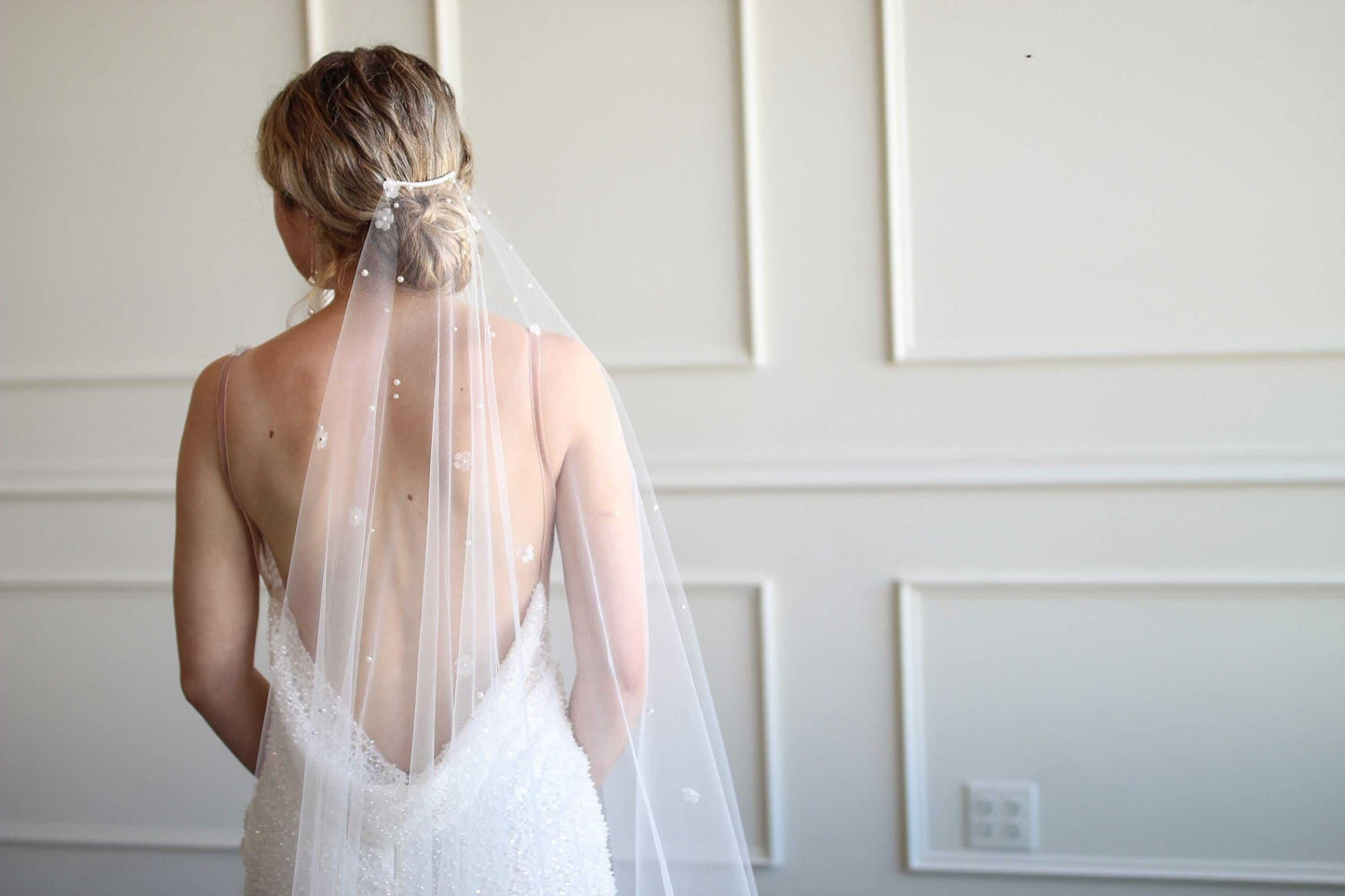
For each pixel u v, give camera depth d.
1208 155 2.29
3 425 2.58
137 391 2.55
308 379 1.09
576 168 2.44
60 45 2.52
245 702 1.20
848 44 2.37
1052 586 2.38
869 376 2.40
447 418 1.08
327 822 1.08
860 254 2.39
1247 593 2.33
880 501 2.42
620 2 2.41
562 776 1.15
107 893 2.61
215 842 2.58
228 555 1.15
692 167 2.41
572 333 1.26
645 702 1.27
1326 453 2.29
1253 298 2.29
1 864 2.63
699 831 1.33
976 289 2.36
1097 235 2.33
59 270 2.55
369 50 1.14
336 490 1.07
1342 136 2.25
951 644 2.43
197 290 2.53
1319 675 2.32
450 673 1.09
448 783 1.09
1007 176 2.34
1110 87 2.31
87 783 2.61
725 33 2.39
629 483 1.19
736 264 2.42
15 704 2.61
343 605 1.08
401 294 1.11
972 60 2.33
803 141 2.39
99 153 2.52
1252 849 2.36
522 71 2.43
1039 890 2.43
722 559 2.47
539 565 1.16
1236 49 2.27
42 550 2.59
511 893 1.10
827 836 2.48
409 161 1.09
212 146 2.50
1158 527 2.35
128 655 2.59
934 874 2.46
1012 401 2.37
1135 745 2.38
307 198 1.09
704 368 2.44
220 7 2.48
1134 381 2.34
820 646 2.46
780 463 2.44
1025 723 2.41
